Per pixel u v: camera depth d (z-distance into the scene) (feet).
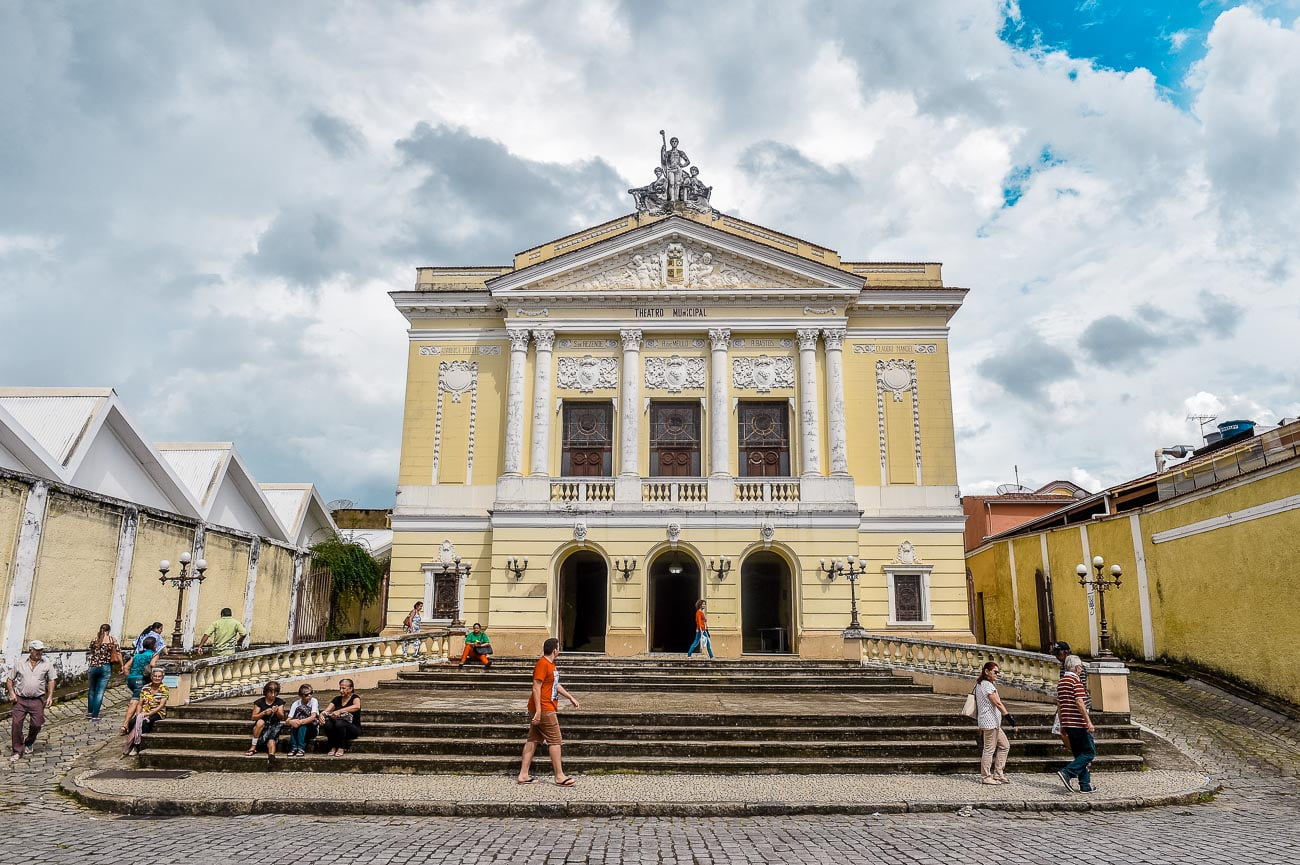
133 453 81.71
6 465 65.46
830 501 90.79
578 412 98.17
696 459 96.37
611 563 89.10
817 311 96.48
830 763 45.03
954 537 93.71
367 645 70.95
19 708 47.16
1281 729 56.80
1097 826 35.73
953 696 66.64
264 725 45.93
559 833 34.04
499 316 100.27
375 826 35.14
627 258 98.27
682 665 75.97
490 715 50.29
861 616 91.25
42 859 28.86
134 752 47.73
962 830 34.78
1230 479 67.36
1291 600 60.18
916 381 97.30
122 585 74.95
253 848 30.89
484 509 95.66
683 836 33.55
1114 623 83.71
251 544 99.35
